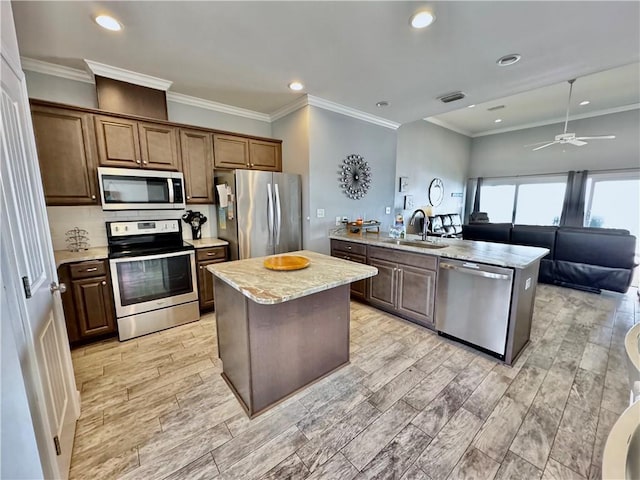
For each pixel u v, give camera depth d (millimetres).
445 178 7074
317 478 1311
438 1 1713
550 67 2598
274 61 2471
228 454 1437
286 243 3543
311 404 1787
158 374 2090
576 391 1885
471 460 1397
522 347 2379
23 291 1025
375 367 2174
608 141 5715
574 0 1699
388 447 1475
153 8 1754
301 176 3623
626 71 3896
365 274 1853
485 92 3201
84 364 2207
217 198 3357
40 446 1034
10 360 873
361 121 4031
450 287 2500
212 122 3568
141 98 2781
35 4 1691
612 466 559
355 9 1787
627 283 3512
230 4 1729
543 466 1360
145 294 2664
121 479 1306
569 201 6219
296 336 1844
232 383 1921
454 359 2279
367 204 4297
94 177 2537
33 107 2229
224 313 1942
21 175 1176
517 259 2180
